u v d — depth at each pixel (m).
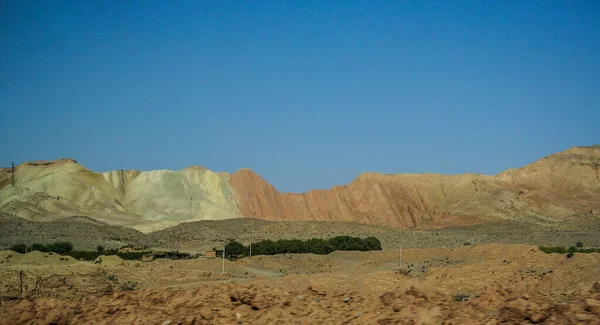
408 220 176.75
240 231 135.88
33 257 67.94
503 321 15.07
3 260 66.12
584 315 14.79
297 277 46.72
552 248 85.19
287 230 135.00
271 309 18.66
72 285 48.34
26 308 21.00
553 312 15.27
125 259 82.56
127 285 54.75
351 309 17.91
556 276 40.22
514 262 55.44
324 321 17.00
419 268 68.88
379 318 16.30
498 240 111.88
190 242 121.50
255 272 74.50
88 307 20.83
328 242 97.88
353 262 85.44
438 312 15.98
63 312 19.95
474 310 16.31
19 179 172.38
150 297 21.73
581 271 39.88
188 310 19.45
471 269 51.97
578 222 152.12
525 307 15.46
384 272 55.62
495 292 17.62
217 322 18.09
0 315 20.36
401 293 18.80
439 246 105.38
